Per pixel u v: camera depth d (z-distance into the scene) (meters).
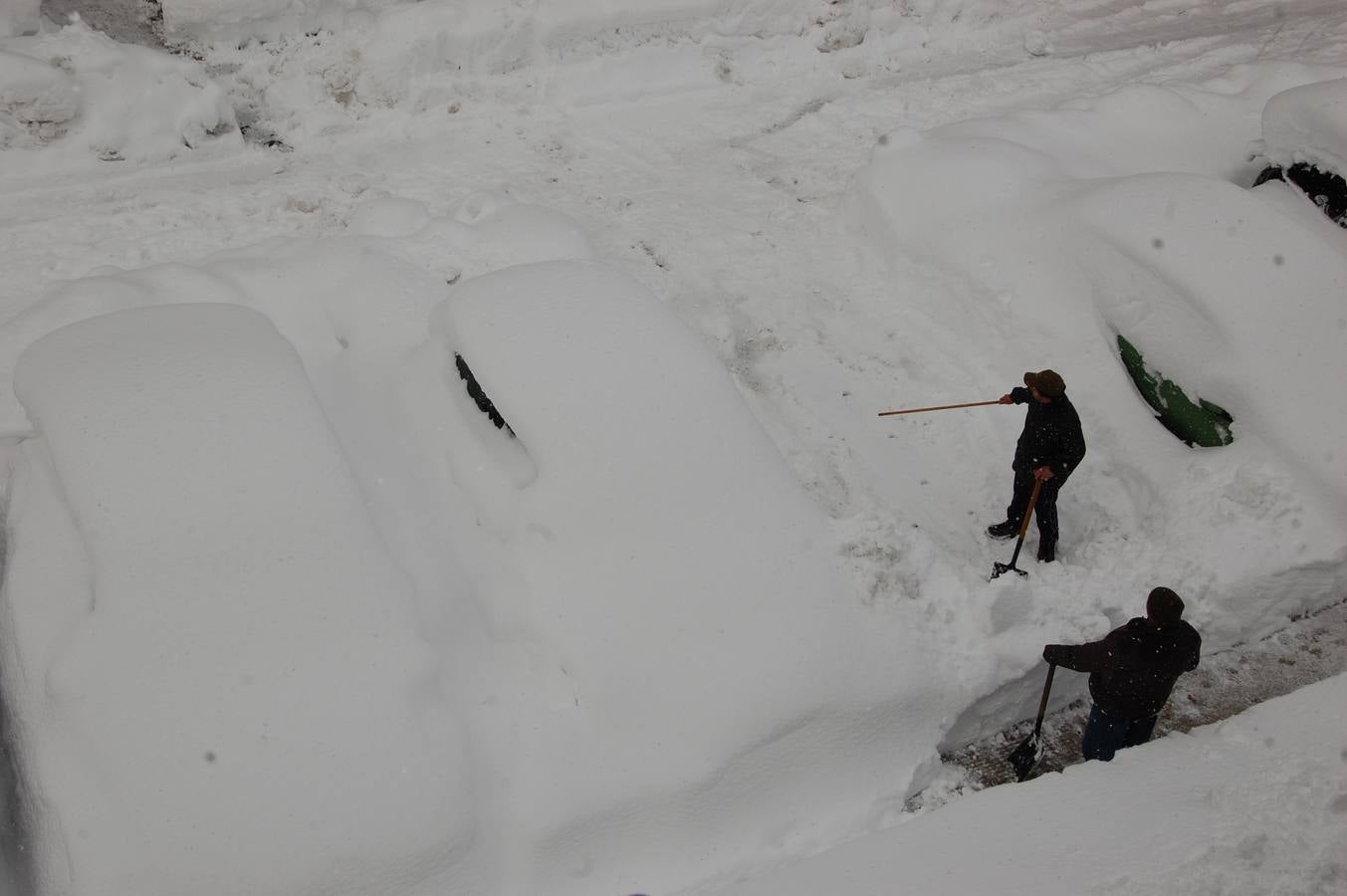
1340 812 5.59
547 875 5.18
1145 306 8.07
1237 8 14.16
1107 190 8.62
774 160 10.92
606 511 6.04
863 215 9.77
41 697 5.15
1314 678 6.72
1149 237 8.16
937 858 5.34
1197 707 6.50
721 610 5.81
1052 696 6.52
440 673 5.57
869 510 7.32
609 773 5.40
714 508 6.12
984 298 8.75
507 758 5.40
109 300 7.86
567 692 5.66
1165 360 7.96
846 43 12.63
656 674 5.63
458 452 6.65
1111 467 7.83
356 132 11.02
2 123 9.69
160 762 4.85
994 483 7.87
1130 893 5.18
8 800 5.18
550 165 10.74
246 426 5.93
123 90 10.12
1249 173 10.06
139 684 5.03
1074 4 13.95
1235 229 8.09
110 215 9.51
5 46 9.95
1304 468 7.36
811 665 5.75
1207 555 7.07
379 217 9.27
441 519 6.43
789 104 11.95
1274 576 6.98
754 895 5.13
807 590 5.99
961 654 6.27
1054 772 6.16
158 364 6.21
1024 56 12.99
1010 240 8.83
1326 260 7.90
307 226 9.59
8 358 7.60
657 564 5.91
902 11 13.12
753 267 9.42
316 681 5.13
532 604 5.93
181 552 5.42
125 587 5.28
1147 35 13.46
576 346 6.59
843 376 8.50
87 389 6.03
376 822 4.90
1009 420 8.18
